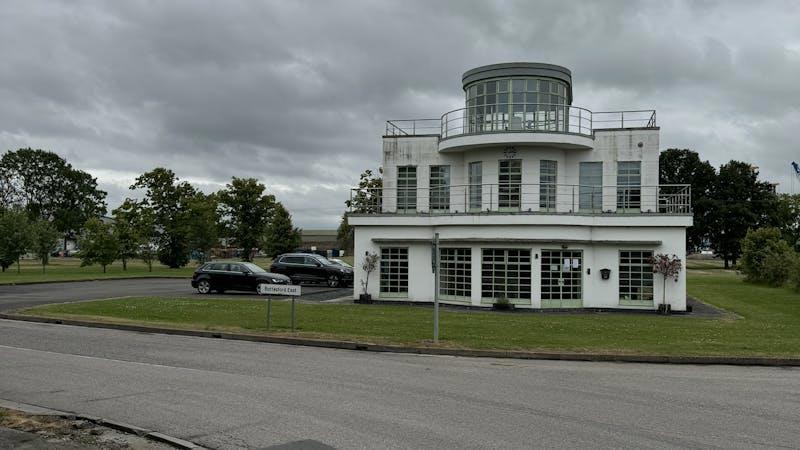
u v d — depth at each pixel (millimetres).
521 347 15555
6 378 10992
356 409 8969
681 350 15312
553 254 26172
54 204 94812
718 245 75562
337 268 36969
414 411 8891
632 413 8992
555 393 10383
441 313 23578
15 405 8984
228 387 10438
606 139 28469
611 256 26484
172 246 63562
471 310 25625
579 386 11086
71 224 93062
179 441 7262
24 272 55812
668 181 77875
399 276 28719
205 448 7113
